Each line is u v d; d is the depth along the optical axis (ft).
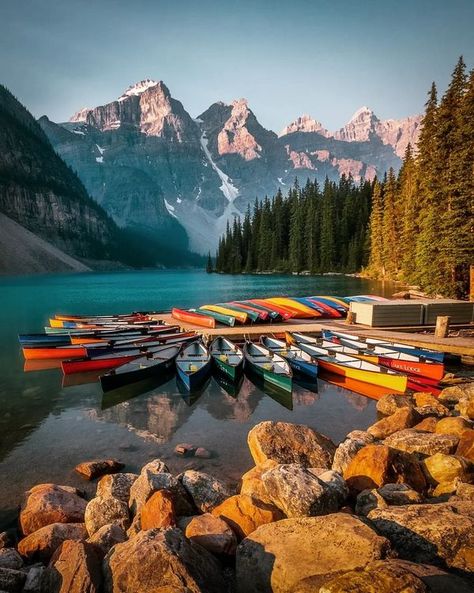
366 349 71.20
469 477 27.25
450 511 20.02
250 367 66.59
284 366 62.69
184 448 39.50
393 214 231.91
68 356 80.53
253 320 99.19
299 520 19.86
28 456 39.04
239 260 466.29
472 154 120.98
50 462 37.70
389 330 87.20
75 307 171.32
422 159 165.37
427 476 28.04
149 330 93.81
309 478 23.43
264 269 426.92
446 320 76.28
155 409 52.60
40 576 19.61
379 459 27.02
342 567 17.07
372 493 23.85
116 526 23.00
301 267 385.29
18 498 31.58
